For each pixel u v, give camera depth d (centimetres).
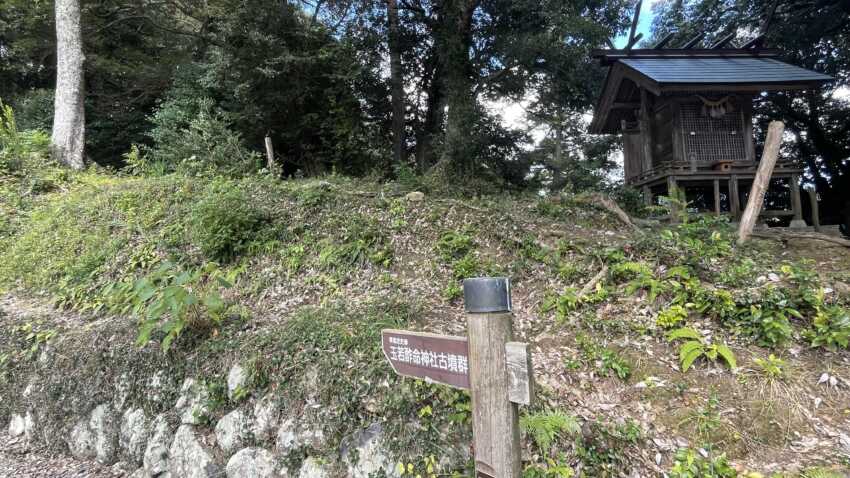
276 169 896
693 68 879
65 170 1008
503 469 178
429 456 273
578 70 1251
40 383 448
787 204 1573
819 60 1623
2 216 809
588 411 310
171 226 657
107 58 1395
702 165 827
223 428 347
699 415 299
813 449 272
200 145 963
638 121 998
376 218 630
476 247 561
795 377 320
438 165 1116
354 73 1153
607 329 395
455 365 194
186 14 1316
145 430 379
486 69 1335
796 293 380
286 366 351
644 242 495
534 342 400
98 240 663
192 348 398
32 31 1320
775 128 555
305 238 599
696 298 396
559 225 612
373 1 1202
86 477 377
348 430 305
